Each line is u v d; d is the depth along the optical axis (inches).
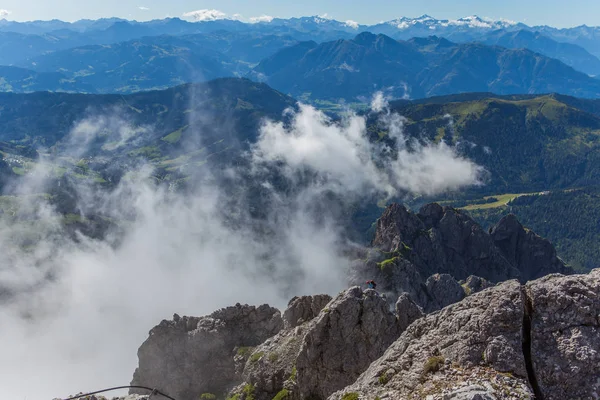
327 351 2640.3
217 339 4330.7
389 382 1553.9
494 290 1572.3
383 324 2664.9
